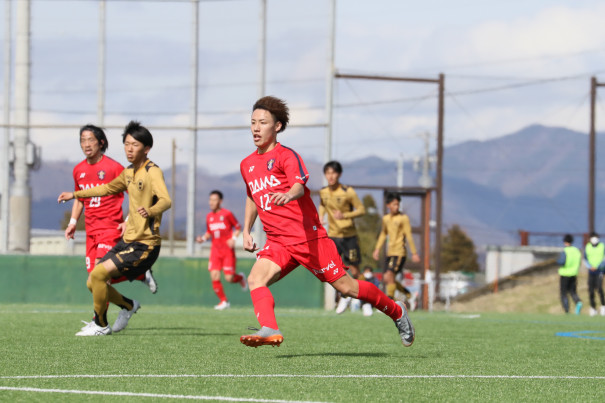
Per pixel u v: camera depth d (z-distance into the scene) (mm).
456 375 14914
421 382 13852
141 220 21375
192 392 12156
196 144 48812
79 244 55094
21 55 48812
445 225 198500
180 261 46250
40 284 45594
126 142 21094
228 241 41406
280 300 46500
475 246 198875
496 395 12656
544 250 119500
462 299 85375
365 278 37844
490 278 120500
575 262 52500
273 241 16125
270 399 11617
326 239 16250
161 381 13258
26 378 13383
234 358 16812
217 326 26328
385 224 39969
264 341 15086
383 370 15336
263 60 47938
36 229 50250
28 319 28469
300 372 14727
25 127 48812
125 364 15484
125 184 21891
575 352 20078
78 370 14539
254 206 16922
